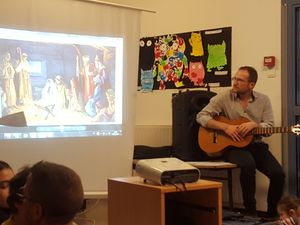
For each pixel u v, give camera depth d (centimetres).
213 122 400
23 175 121
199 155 418
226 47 453
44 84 355
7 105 343
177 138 428
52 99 358
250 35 440
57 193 106
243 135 389
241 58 445
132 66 389
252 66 438
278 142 421
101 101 376
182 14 480
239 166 379
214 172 445
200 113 411
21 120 343
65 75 363
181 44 480
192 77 473
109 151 377
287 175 418
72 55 365
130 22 388
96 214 427
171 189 216
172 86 486
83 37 369
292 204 287
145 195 223
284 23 423
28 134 349
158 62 494
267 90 430
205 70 465
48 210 105
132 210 231
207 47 464
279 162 419
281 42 424
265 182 422
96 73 375
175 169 224
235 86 405
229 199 415
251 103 404
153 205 217
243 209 416
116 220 243
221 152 401
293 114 418
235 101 408
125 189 236
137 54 391
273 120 401
